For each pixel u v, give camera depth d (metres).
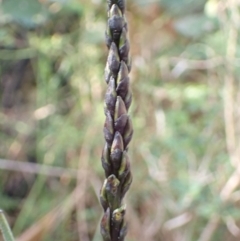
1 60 0.42
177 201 0.35
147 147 0.37
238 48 0.39
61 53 0.40
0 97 0.42
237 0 0.39
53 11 0.39
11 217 0.37
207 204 0.33
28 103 0.42
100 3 0.39
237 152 0.35
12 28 0.40
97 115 0.38
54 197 0.37
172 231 0.34
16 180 0.38
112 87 0.11
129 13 0.41
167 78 0.41
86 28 0.40
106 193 0.12
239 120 0.37
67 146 0.38
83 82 0.40
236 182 0.33
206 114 0.38
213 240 0.34
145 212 0.36
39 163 0.39
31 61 0.42
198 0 0.42
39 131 0.39
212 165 0.35
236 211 0.33
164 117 0.38
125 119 0.12
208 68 0.40
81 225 0.35
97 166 0.37
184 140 0.37
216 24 0.40
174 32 0.42
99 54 0.40
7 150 0.39
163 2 0.41
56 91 0.40
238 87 0.38
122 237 0.12
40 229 0.35
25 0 0.37
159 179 0.36
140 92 0.39
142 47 0.41
